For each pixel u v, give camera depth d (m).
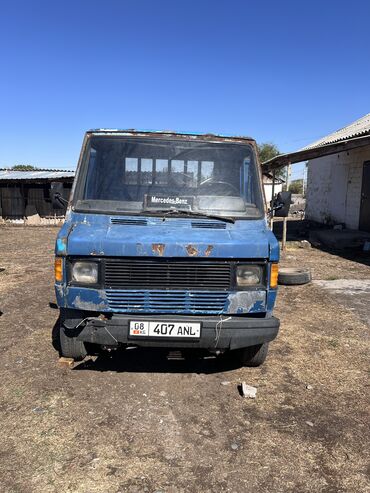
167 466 2.95
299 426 3.48
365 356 4.91
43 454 3.04
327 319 6.25
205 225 4.12
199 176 4.56
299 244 13.94
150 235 3.76
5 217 23.77
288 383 4.22
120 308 3.70
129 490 2.71
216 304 3.75
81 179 4.43
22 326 5.70
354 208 16.70
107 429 3.36
